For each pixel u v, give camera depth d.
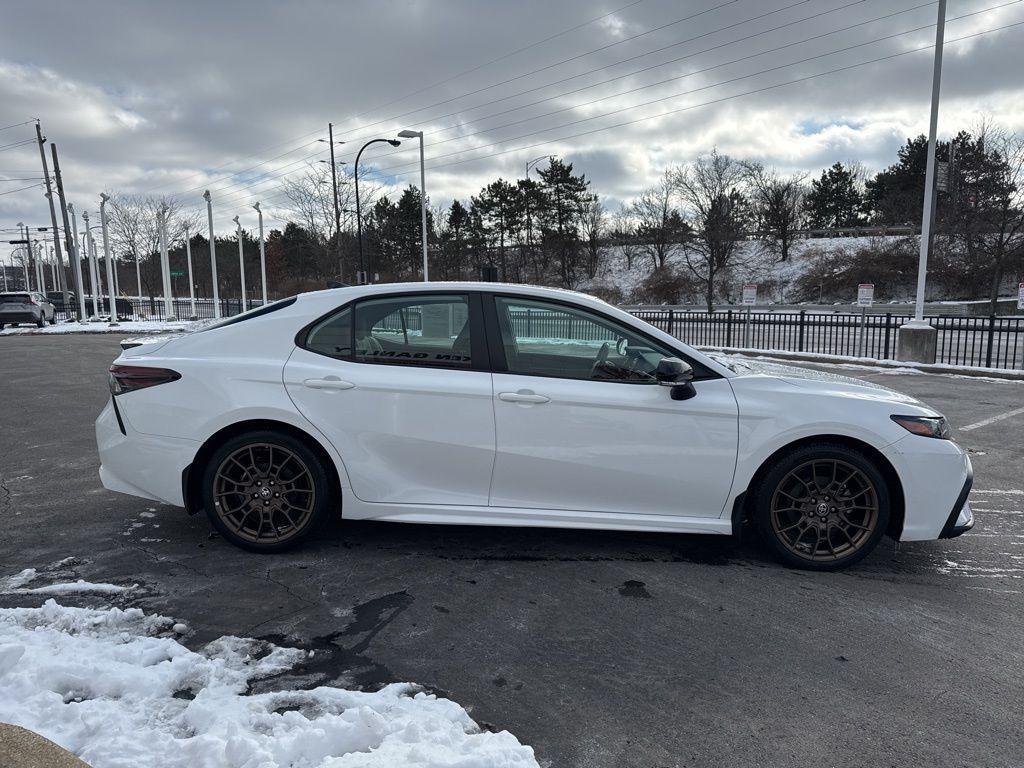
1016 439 7.46
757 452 3.84
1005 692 2.77
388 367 3.96
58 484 5.50
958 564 4.08
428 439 3.90
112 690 2.58
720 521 3.95
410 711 2.49
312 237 49.94
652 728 2.50
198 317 40.88
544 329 3.97
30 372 13.42
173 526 4.50
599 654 3.01
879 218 67.56
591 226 67.62
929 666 2.96
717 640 3.15
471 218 70.69
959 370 13.38
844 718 2.58
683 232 52.88
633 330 3.98
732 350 17.33
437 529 4.48
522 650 3.04
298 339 4.04
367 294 4.07
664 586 3.71
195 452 3.94
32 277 96.25
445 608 3.42
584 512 3.95
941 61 14.20
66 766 1.92
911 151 63.28
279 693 2.59
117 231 58.09
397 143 31.02
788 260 60.22
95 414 8.79
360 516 3.98
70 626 3.11
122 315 43.50
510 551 4.14
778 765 2.31
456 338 3.98
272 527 4.02
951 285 45.88
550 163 66.12
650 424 3.84
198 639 3.07
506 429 3.87
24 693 2.49
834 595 3.63
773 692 2.75
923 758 2.36
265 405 3.89
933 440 3.85
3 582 3.63
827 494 3.91
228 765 2.12
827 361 15.58
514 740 2.31
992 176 37.50
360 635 3.14
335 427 3.90
